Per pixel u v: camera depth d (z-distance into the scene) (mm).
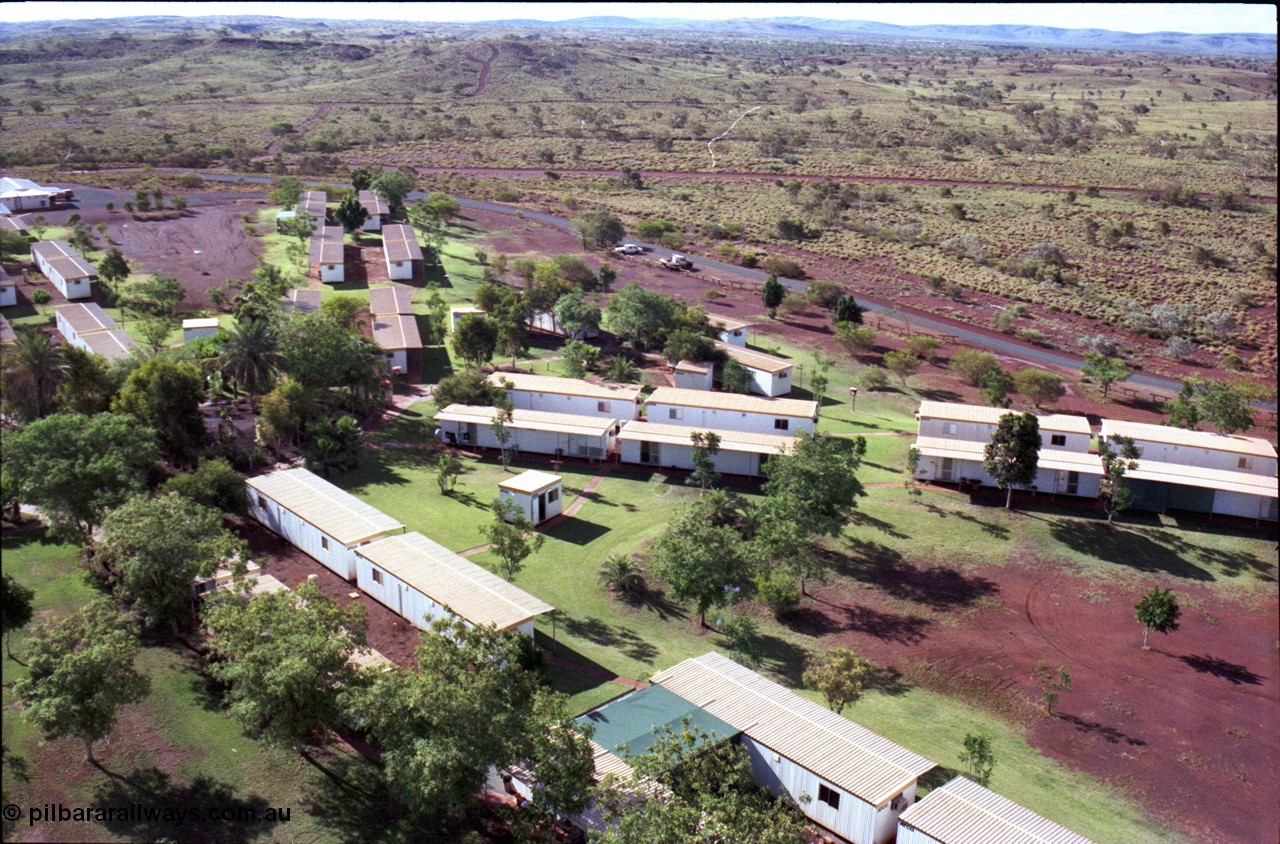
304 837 41625
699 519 67375
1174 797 49875
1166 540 76938
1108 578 71188
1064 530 77625
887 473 86688
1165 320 139375
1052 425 88062
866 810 43438
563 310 116500
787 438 86500
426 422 91125
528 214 191500
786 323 132125
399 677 43000
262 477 73500
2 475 60219
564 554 70812
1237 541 77062
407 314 116312
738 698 50969
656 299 117062
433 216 166500
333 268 135000
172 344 106500
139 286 120938
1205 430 95500
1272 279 160375
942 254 172625
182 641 55031
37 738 45906
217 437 80500
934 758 50750
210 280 132625
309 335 90500
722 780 44062
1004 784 49312
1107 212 198125
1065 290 154625
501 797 45781
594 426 87750
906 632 63344
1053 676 59531
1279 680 60312
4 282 116062
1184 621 66312
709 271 157375
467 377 94500
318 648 42906
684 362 106938
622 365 103562
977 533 76438
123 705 48562
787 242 177375
